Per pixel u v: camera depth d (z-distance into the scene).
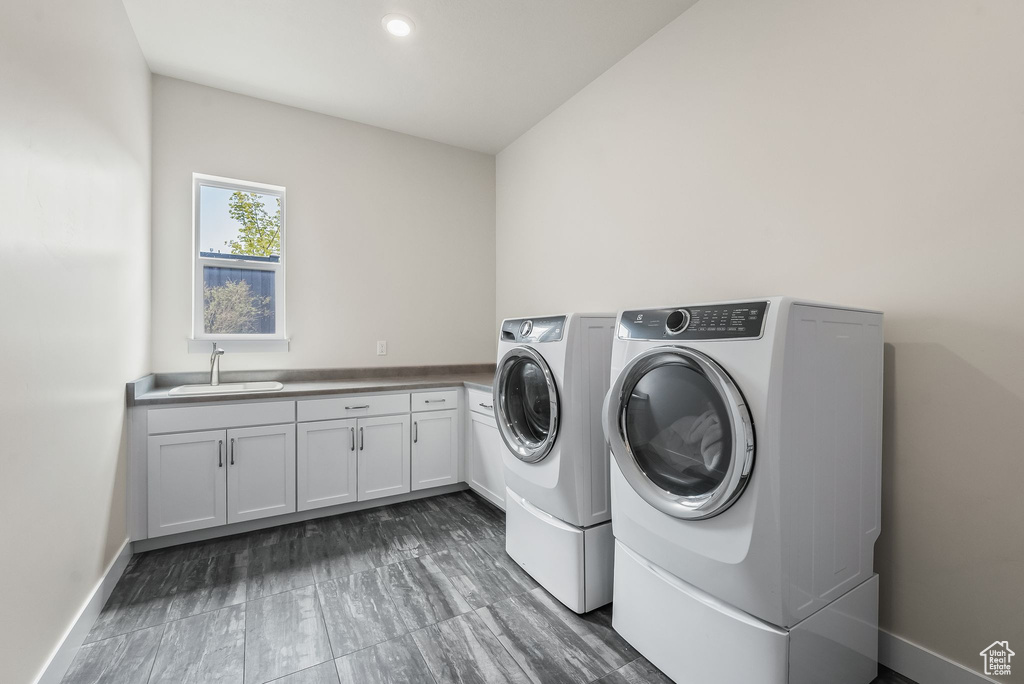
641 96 2.43
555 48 2.45
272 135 2.98
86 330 1.60
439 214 3.60
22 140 1.16
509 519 2.17
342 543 2.35
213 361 2.68
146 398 2.18
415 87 2.82
